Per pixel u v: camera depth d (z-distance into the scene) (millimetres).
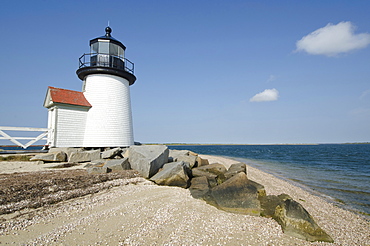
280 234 5980
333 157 44500
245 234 5855
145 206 7477
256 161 33875
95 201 7688
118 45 20422
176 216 6766
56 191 8156
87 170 11555
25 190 7758
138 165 12227
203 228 6039
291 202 6840
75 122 17922
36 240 4895
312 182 16109
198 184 10805
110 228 5719
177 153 18688
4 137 15258
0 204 6465
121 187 9609
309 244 5648
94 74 19141
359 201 11148
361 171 22422
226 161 28906
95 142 18109
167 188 9992
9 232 5121
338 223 7789
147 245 4984
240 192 8227
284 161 34250
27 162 13977
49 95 17688
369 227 7621
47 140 17109
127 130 20000
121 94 19875
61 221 5992
